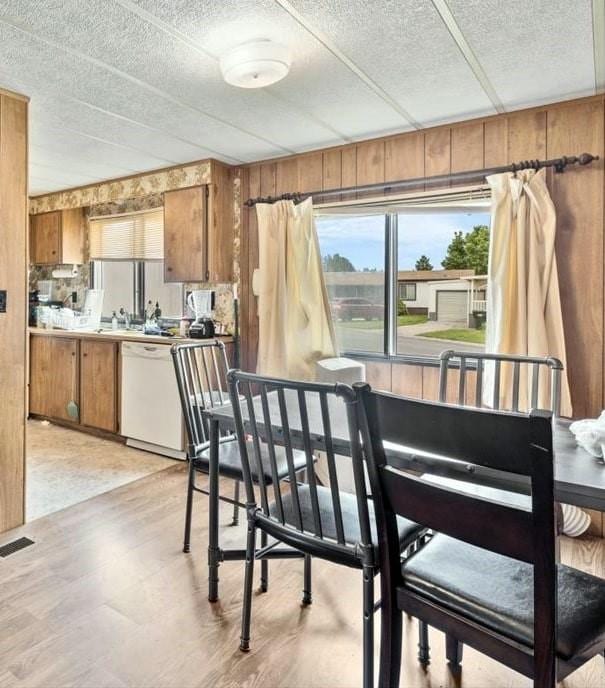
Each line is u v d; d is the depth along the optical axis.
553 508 0.94
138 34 1.97
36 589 1.98
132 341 3.82
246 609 1.66
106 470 3.37
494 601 1.11
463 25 1.91
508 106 2.67
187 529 2.30
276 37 1.99
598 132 2.53
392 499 1.20
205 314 3.95
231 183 3.87
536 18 1.86
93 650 1.65
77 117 2.86
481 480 1.28
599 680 1.55
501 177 2.68
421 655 1.63
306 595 1.93
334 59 2.17
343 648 1.68
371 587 1.35
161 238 4.41
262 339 3.51
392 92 2.50
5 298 2.45
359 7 1.78
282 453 2.21
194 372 2.63
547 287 2.58
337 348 3.38
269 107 2.71
